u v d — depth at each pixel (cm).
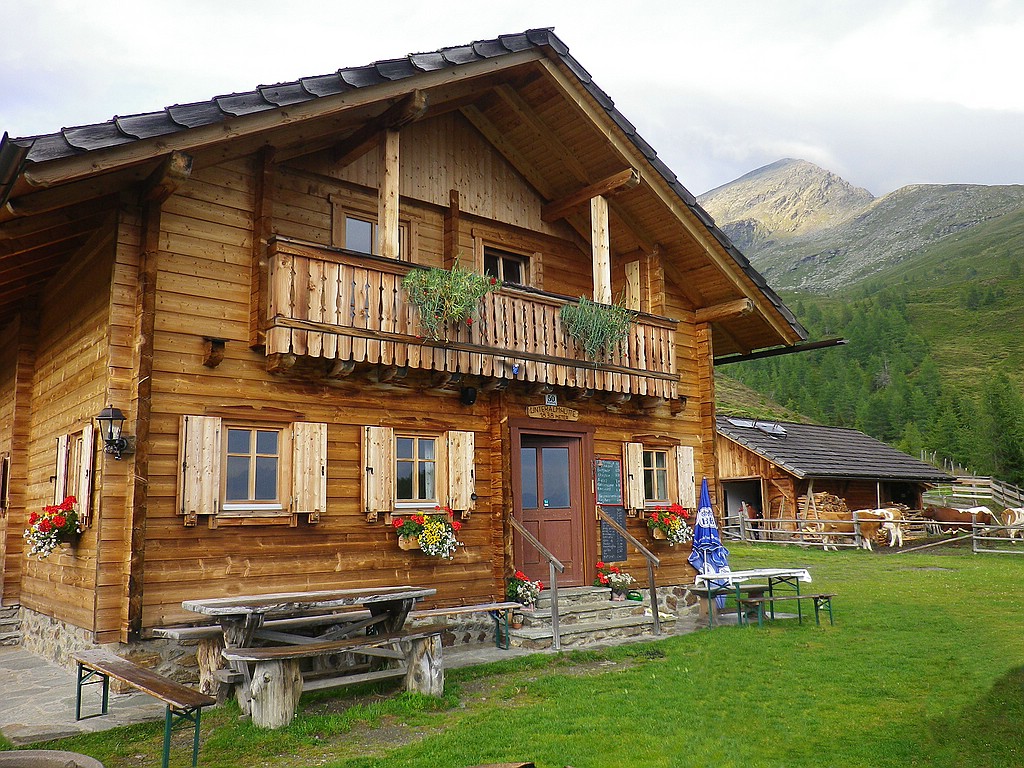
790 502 2852
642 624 1090
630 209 1278
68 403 980
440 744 607
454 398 1070
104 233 877
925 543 2647
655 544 1276
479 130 1207
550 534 1172
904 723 658
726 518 3003
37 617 1025
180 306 850
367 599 754
